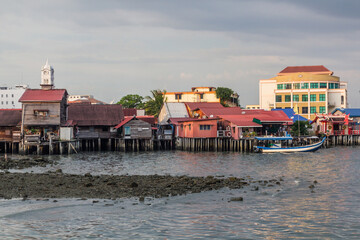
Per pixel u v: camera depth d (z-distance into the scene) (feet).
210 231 86.12
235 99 433.89
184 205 106.11
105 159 220.43
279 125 282.56
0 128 253.85
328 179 147.84
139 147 273.54
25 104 247.09
